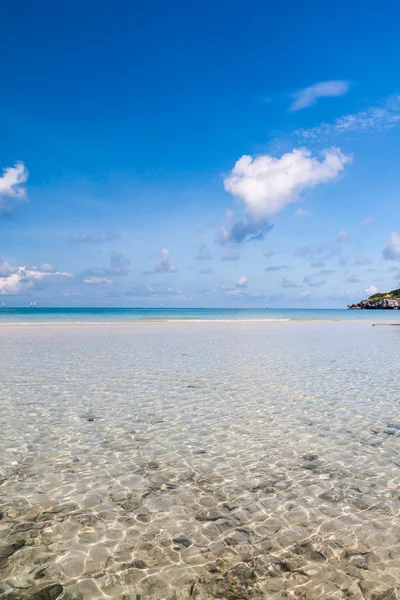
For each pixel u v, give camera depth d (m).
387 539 4.76
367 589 3.96
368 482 6.26
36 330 36.16
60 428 8.77
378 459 7.18
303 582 4.05
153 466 6.85
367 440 8.14
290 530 4.93
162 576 4.12
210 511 5.38
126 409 10.26
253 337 30.80
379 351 22.08
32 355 19.44
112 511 5.37
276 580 4.08
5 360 17.86
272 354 20.56
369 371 15.73
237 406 10.60
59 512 5.32
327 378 14.32
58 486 6.08
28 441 7.98
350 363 17.73
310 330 39.34
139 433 8.50
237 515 5.29
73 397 11.41
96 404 10.70
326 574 4.16
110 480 6.30
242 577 4.12
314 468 6.79
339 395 11.84
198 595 3.86
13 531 4.88
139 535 4.83
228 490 5.99
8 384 12.99
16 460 7.06
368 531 4.92
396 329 41.06
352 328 42.94
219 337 30.44
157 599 3.81
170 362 17.67
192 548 4.58
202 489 6.02
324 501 5.65
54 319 59.88
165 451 7.52
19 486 6.08
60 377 14.16
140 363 17.31
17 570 4.19
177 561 4.36
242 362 17.84
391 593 3.90
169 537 4.79
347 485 6.16
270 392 12.16
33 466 6.81
